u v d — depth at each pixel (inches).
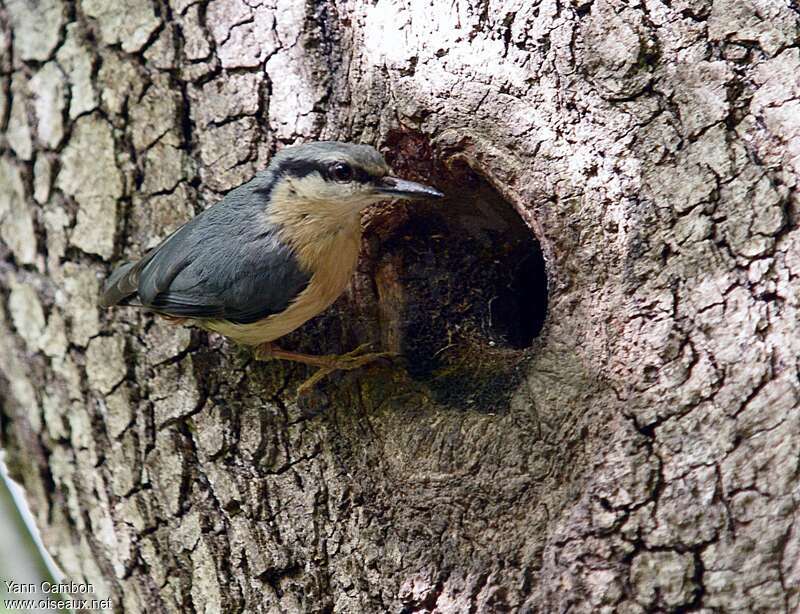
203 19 345.1
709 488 259.1
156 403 325.7
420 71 313.3
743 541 253.4
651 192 281.7
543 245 296.8
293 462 310.0
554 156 294.5
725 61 282.8
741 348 263.7
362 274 344.2
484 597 279.7
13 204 367.6
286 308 318.0
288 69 335.0
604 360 280.7
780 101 275.3
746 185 273.3
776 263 265.9
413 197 308.7
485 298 351.6
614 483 269.4
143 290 315.3
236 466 312.8
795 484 251.1
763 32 281.6
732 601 251.9
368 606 292.8
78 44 359.3
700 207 276.1
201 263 315.9
